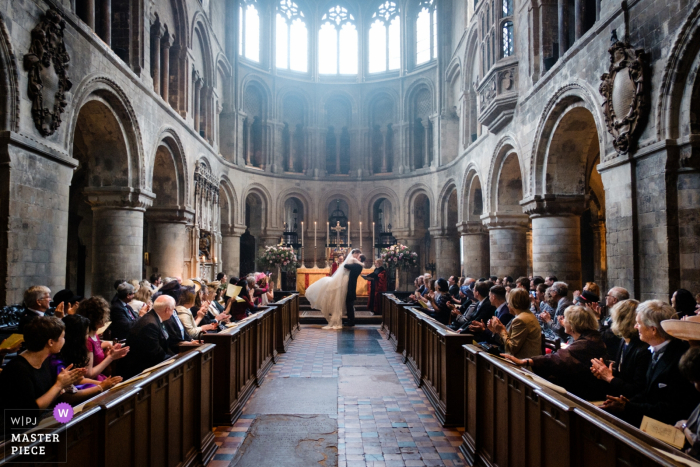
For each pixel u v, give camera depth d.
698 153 7.75
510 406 4.35
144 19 14.34
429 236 28.45
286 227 28.56
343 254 20.05
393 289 22.91
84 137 12.95
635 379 4.17
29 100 8.52
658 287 8.30
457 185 23.19
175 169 17.36
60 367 4.27
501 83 15.55
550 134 12.91
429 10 27.58
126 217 13.52
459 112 23.92
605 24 9.87
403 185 28.00
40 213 8.85
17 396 3.66
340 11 30.19
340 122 30.25
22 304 7.62
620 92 9.07
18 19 8.17
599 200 20.38
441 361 6.64
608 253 9.84
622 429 2.87
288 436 5.90
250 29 27.61
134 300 8.13
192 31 19.17
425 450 5.46
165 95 16.78
